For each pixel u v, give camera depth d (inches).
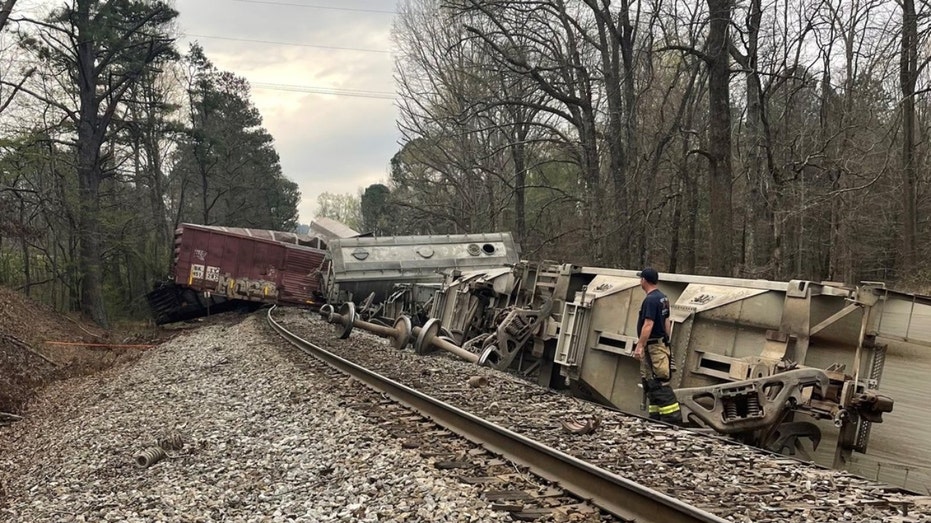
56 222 1284.4
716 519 172.6
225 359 605.3
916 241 1011.9
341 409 355.6
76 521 241.4
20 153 1079.6
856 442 326.3
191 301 1302.9
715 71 757.3
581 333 452.1
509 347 524.4
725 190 757.9
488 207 1678.2
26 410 578.9
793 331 333.7
